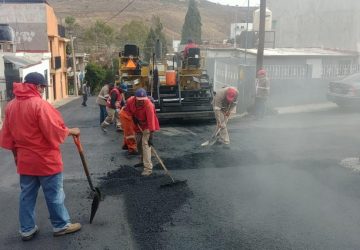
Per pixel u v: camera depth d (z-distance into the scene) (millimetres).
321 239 3883
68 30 45719
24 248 3863
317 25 19078
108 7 98750
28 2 29344
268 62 15547
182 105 10641
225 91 7789
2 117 15492
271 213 4500
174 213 4570
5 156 7922
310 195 5012
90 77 40250
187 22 48719
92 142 8859
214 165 6477
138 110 5977
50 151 3924
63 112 19094
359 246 3738
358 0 16609
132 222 4367
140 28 50312
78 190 5414
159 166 6492
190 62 11242
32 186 4004
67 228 4125
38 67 25047
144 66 11453
